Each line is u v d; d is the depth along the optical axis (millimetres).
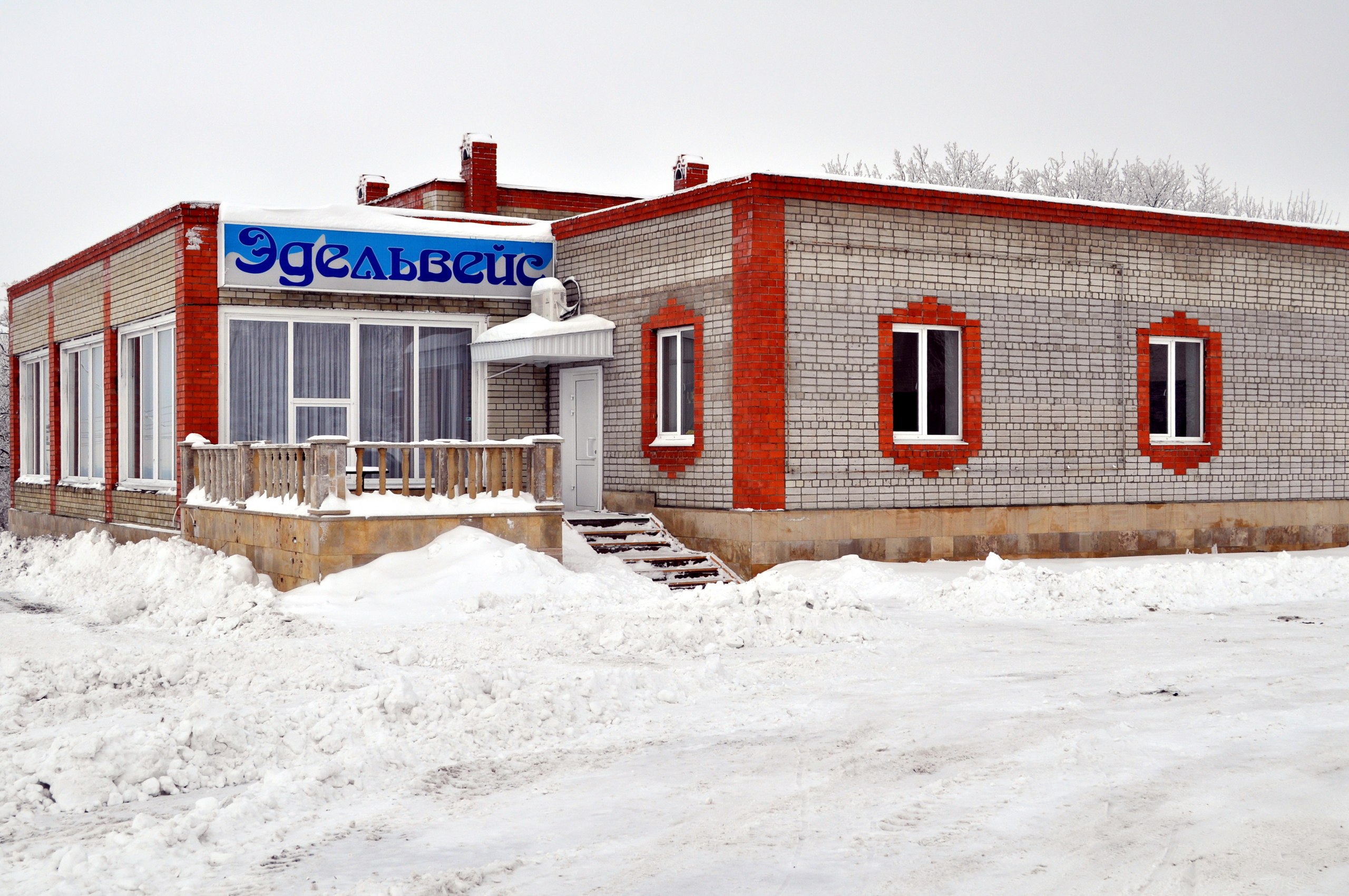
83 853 5941
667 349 18875
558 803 6926
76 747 7465
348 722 8328
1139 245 19828
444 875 5656
